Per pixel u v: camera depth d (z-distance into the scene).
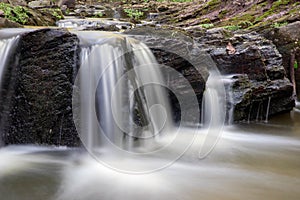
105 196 3.01
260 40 7.18
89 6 15.31
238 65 6.43
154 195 3.06
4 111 4.16
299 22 7.81
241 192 3.17
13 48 4.19
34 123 4.17
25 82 4.19
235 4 12.43
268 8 10.77
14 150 4.07
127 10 15.38
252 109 6.48
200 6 14.59
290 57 7.66
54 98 4.17
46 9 9.81
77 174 3.44
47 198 2.95
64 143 4.10
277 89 6.55
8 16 6.76
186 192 3.14
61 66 4.20
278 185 3.37
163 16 14.94
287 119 6.60
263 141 5.09
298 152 4.53
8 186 3.15
